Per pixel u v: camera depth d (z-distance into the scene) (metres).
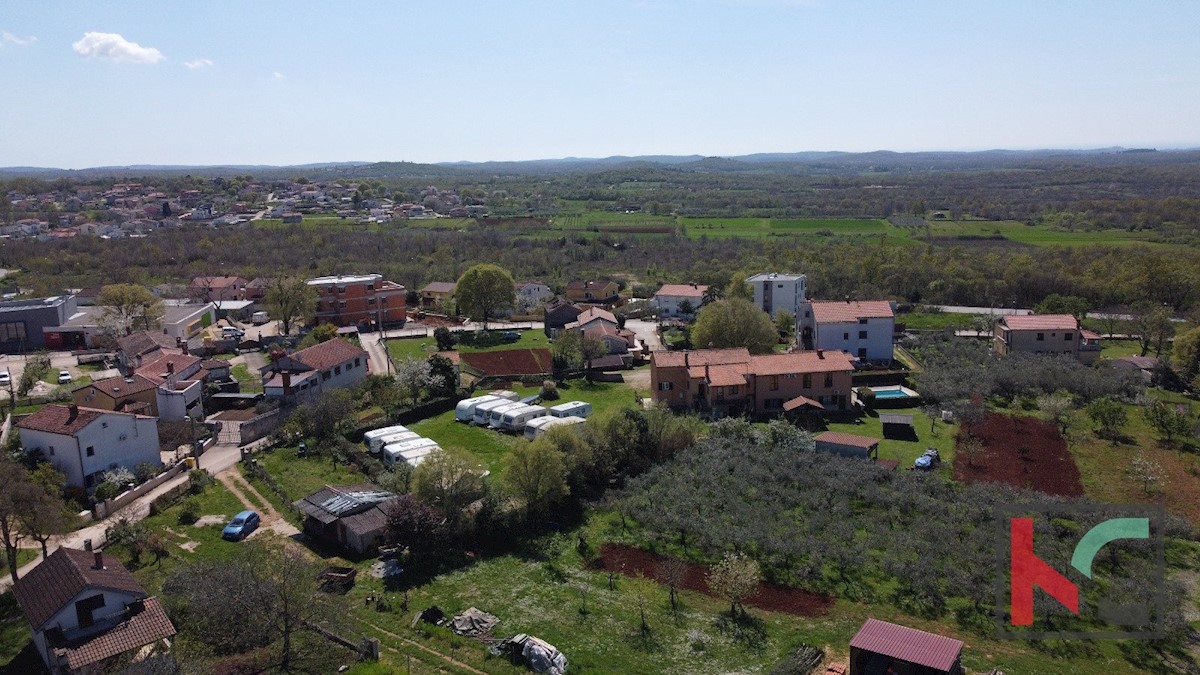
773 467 64.88
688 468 65.44
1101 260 155.88
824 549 51.75
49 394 82.94
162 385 75.44
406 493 56.12
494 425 77.88
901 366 96.94
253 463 65.31
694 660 40.84
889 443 72.81
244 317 131.38
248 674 37.09
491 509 56.50
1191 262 149.00
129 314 113.50
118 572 41.75
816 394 83.00
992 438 74.38
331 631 41.16
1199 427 75.00
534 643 40.53
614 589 48.78
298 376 81.50
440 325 125.25
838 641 42.66
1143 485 63.31
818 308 100.94
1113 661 41.09
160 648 38.06
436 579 49.56
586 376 97.12
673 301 134.25
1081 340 102.12
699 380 83.44
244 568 41.72
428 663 39.44
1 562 49.28
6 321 109.19
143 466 62.62
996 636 43.19
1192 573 49.94
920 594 46.97
